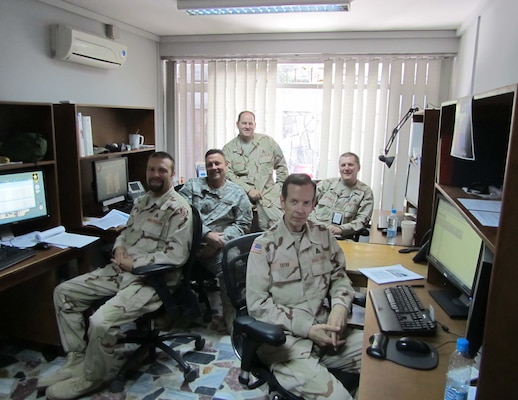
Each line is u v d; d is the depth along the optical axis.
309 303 1.75
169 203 2.38
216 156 3.02
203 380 2.30
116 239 2.59
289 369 1.53
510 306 0.95
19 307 2.54
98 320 2.05
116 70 3.94
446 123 1.85
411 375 1.21
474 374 1.19
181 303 2.36
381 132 4.30
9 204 2.45
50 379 2.20
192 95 4.70
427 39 4.04
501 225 0.93
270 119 4.54
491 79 2.82
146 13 3.60
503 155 1.72
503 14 2.58
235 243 1.88
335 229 3.00
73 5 3.31
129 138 3.77
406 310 1.58
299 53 4.33
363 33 4.13
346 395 1.44
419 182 2.58
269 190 3.84
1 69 2.78
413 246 2.55
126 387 2.22
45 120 2.66
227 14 3.57
